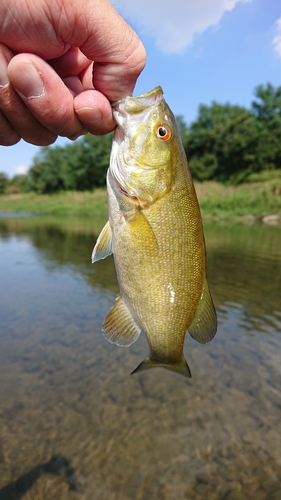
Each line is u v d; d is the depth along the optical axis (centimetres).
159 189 17
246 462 29
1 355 44
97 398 36
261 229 170
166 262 17
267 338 49
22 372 41
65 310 59
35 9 11
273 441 31
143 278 17
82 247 128
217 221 209
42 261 101
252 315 58
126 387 38
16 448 30
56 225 215
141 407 35
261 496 26
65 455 29
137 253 17
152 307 17
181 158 17
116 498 26
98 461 29
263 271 86
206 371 41
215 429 32
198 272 18
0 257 108
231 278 80
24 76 12
